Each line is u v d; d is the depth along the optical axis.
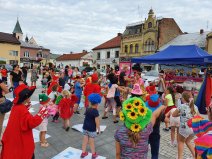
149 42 40.34
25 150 3.87
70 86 11.11
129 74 12.27
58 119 8.68
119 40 49.06
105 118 9.01
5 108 5.56
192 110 4.94
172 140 6.31
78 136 6.89
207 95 9.69
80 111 10.21
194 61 10.07
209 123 2.97
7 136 3.88
